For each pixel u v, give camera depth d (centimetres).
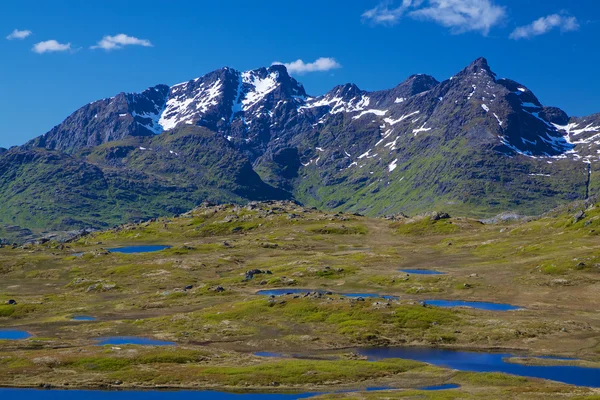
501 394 8638
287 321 14250
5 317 16662
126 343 12781
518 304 16138
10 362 10925
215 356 11444
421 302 15850
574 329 13238
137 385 9806
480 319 14025
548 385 9150
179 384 9825
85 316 16275
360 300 15238
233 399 9062
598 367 10588
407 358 11462
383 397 8700
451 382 9662
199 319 14688
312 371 10262
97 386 9794
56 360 10944
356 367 10481
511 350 11962
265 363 10900
